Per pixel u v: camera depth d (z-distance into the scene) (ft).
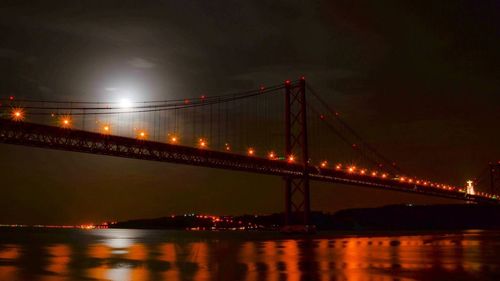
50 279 102.83
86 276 107.76
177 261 142.72
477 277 105.19
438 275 107.86
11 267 125.29
